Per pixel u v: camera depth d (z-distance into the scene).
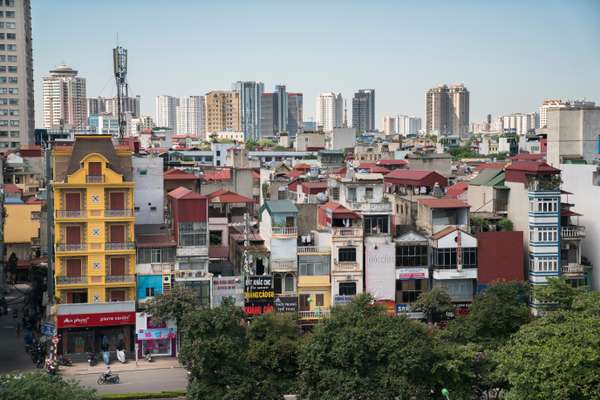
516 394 64.00
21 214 138.50
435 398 72.88
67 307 91.56
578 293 85.81
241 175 151.12
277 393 73.56
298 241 102.81
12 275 133.75
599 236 106.44
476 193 116.69
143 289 95.88
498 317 84.31
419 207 107.12
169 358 93.44
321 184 127.06
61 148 99.50
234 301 90.06
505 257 101.00
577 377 61.22
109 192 95.38
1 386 60.50
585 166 109.62
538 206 101.12
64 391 60.84
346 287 98.62
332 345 72.69
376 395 69.88
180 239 96.50
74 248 94.19
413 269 100.12
